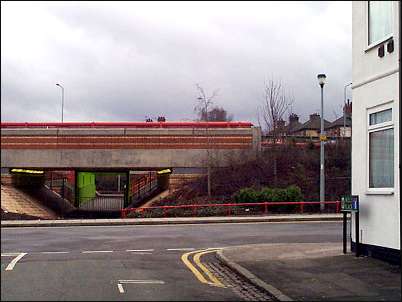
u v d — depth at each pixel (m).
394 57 11.11
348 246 14.73
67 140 36.28
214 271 11.60
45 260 13.02
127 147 36.06
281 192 29.55
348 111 45.09
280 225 23.30
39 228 23.66
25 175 38.66
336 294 8.52
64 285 9.64
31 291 9.06
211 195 32.88
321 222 24.78
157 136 36.00
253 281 9.79
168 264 12.59
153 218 27.48
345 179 33.41
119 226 24.55
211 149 35.81
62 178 45.72
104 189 82.88
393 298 8.17
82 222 25.48
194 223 25.67
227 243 17.08
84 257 13.66
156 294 8.96
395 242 10.84
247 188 30.84
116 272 11.21
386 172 11.48
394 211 10.90
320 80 28.89
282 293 8.67
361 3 12.49
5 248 15.73
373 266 10.80
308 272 10.52
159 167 36.00
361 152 12.38
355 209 12.20
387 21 11.47
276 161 35.53
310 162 35.78
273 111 46.44
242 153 35.84
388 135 11.42
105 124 36.88
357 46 12.62
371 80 12.00
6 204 32.94
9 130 36.38
